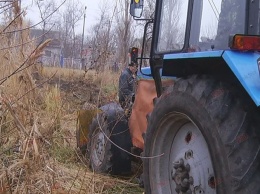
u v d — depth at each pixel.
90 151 4.97
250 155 2.35
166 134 3.15
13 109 3.36
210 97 2.63
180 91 2.90
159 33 3.88
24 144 3.23
